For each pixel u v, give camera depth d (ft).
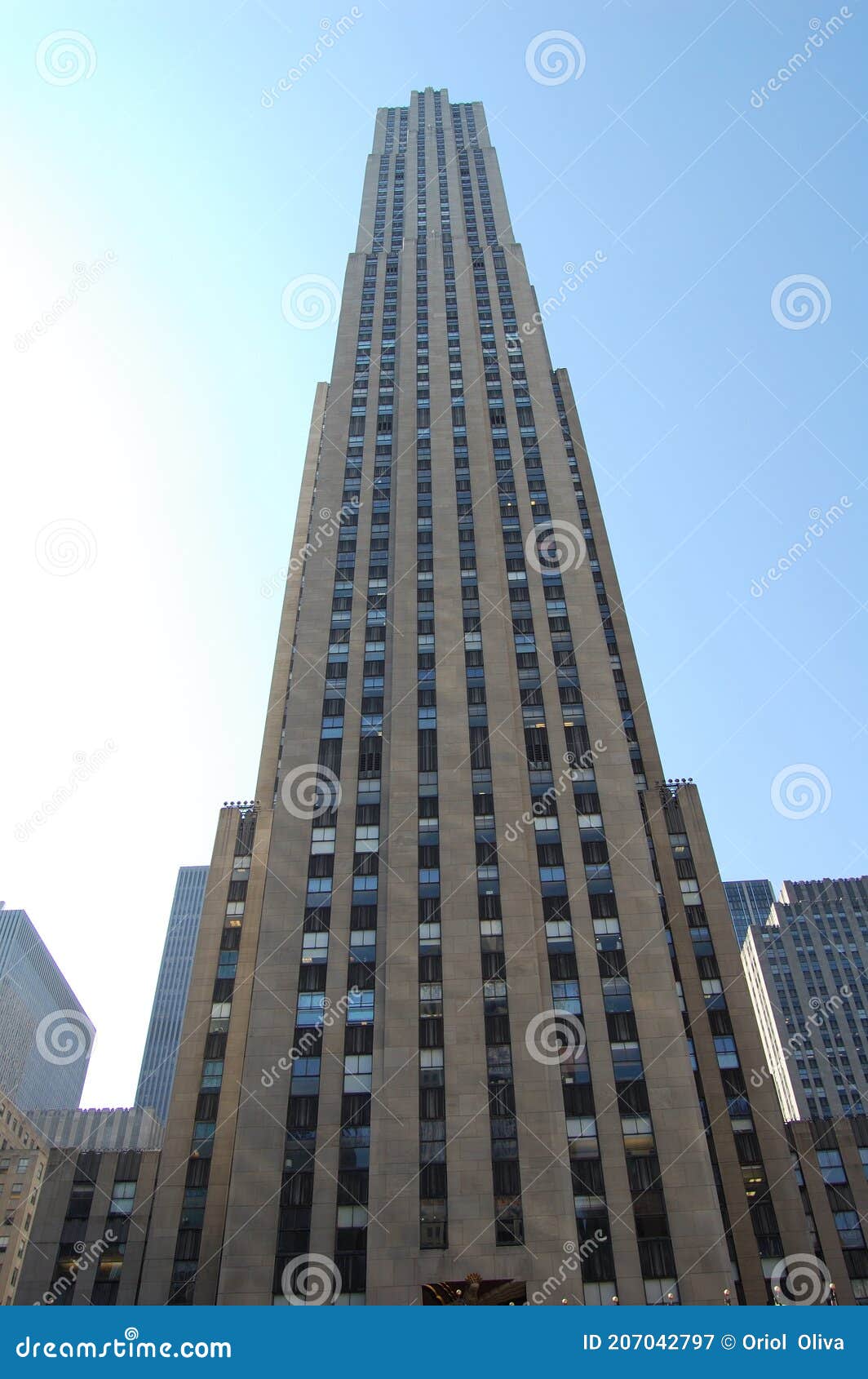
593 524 328.08
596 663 250.37
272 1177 174.50
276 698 283.38
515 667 250.57
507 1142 173.88
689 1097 180.86
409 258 379.35
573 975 197.47
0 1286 336.49
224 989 228.43
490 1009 190.08
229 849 255.70
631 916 205.36
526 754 233.76
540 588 267.59
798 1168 230.27
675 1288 159.94
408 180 432.66
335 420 316.40
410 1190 169.07
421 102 497.87
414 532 278.05
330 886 212.64
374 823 222.48
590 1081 183.42
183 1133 206.59
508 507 287.28
